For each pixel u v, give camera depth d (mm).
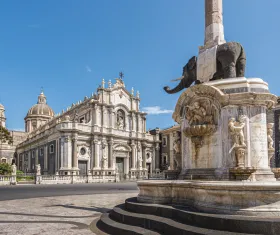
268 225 6621
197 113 10797
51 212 13336
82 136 55969
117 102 62250
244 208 7488
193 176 10750
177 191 9625
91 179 51188
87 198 19922
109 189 30250
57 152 55500
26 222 10844
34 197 21141
